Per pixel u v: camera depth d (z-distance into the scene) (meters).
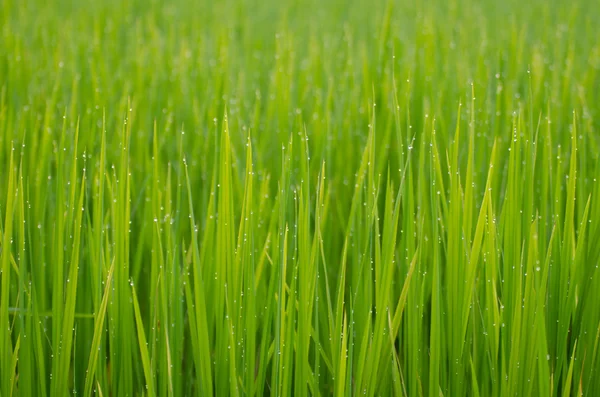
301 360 1.20
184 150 1.61
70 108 1.67
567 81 1.70
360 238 1.32
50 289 1.37
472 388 1.24
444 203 1.29
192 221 1.19
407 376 1.26
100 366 1.25
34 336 1.26
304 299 1.19
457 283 1.22
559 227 1.28
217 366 1.24
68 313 1.22
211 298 1.27
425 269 1.31
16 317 1.31
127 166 1.23
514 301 1.23
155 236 1.28
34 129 1.56
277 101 1.66
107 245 1.27
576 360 1.28
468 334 1.25
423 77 1.70
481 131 1.55
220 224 1.22
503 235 1.29
